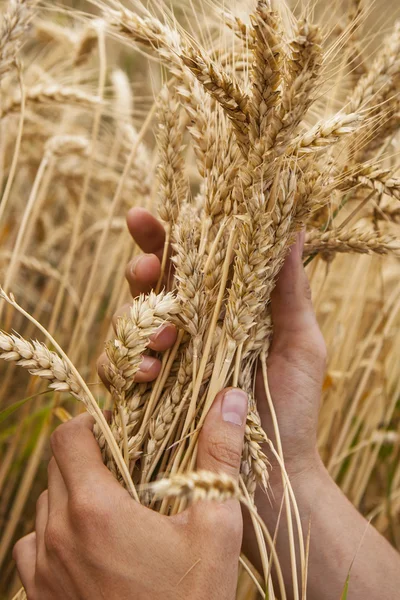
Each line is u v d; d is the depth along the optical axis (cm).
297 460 50
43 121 94
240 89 41
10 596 71
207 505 41
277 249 41
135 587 40
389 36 50
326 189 42
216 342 44
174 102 48
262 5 37
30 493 84
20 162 95
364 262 73
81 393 43
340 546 49
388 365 79
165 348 45
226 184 43
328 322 79
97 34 76
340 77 51
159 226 56
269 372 50
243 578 67
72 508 42
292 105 38
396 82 48
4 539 71
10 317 75
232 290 41
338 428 77
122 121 77
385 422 72
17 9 57
